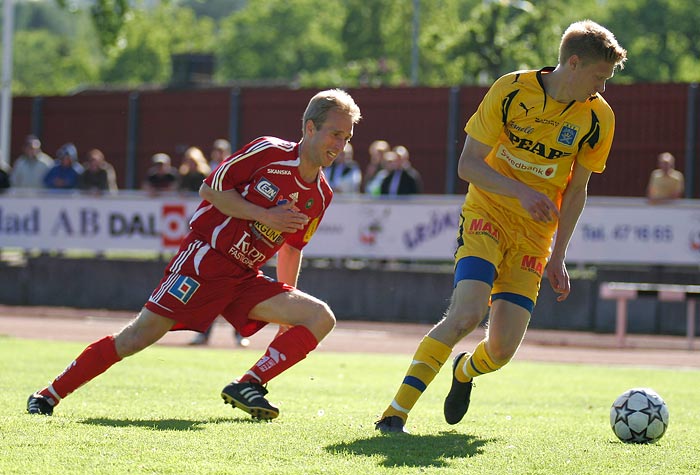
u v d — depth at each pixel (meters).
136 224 43.81
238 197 14.18
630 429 14.02
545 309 40.88
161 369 24.02
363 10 166.00
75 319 41.06
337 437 13.28
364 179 49.34
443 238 40.59
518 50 86.12
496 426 15.46
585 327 40.41
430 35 101.69
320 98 14.16
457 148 48.72
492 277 13.91
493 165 14.59
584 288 40.44
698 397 21.61
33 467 10.96
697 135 46.09
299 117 51.38
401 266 42.22
